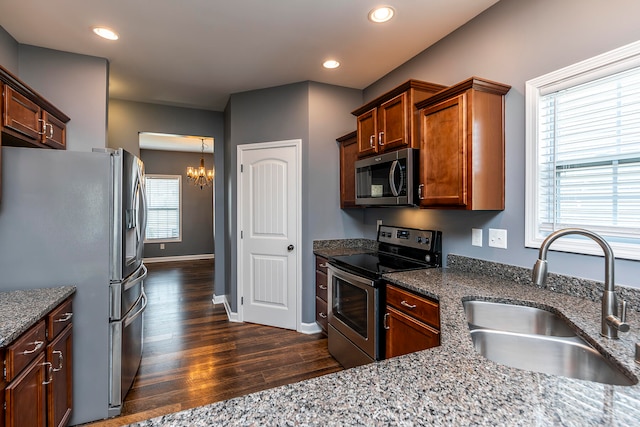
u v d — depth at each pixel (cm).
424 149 207
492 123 186
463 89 183
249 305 352
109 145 372
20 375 129
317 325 327
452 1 197
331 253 302
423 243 247
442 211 241
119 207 195
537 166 176
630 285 141
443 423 60
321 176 330
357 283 226
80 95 263
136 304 228
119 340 195
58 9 203
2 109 168
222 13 210
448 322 121
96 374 189
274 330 331
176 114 405
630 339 106
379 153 250
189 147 698
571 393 71
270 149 341
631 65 139
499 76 196
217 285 429
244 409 65
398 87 221
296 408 65
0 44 222
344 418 62
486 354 136
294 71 302
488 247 204
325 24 223
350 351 237
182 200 764
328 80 323
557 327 136
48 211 181
